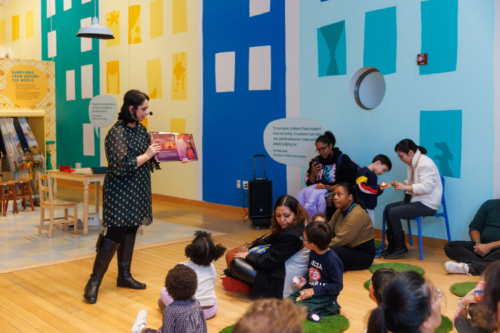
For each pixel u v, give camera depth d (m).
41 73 9.19
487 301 1.40
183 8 8.23
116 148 3.77
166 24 8.58
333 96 6.27
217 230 6.52
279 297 3.59
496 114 4.90
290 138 6.79
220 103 7.76
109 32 7.44
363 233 4.54
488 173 4.99
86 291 3.82
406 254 5.23
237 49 7.41
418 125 5.50
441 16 5.22
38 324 3.36
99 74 10.23
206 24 7.86
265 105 7.10
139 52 9.20
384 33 5.70
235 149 7.61
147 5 8.93
